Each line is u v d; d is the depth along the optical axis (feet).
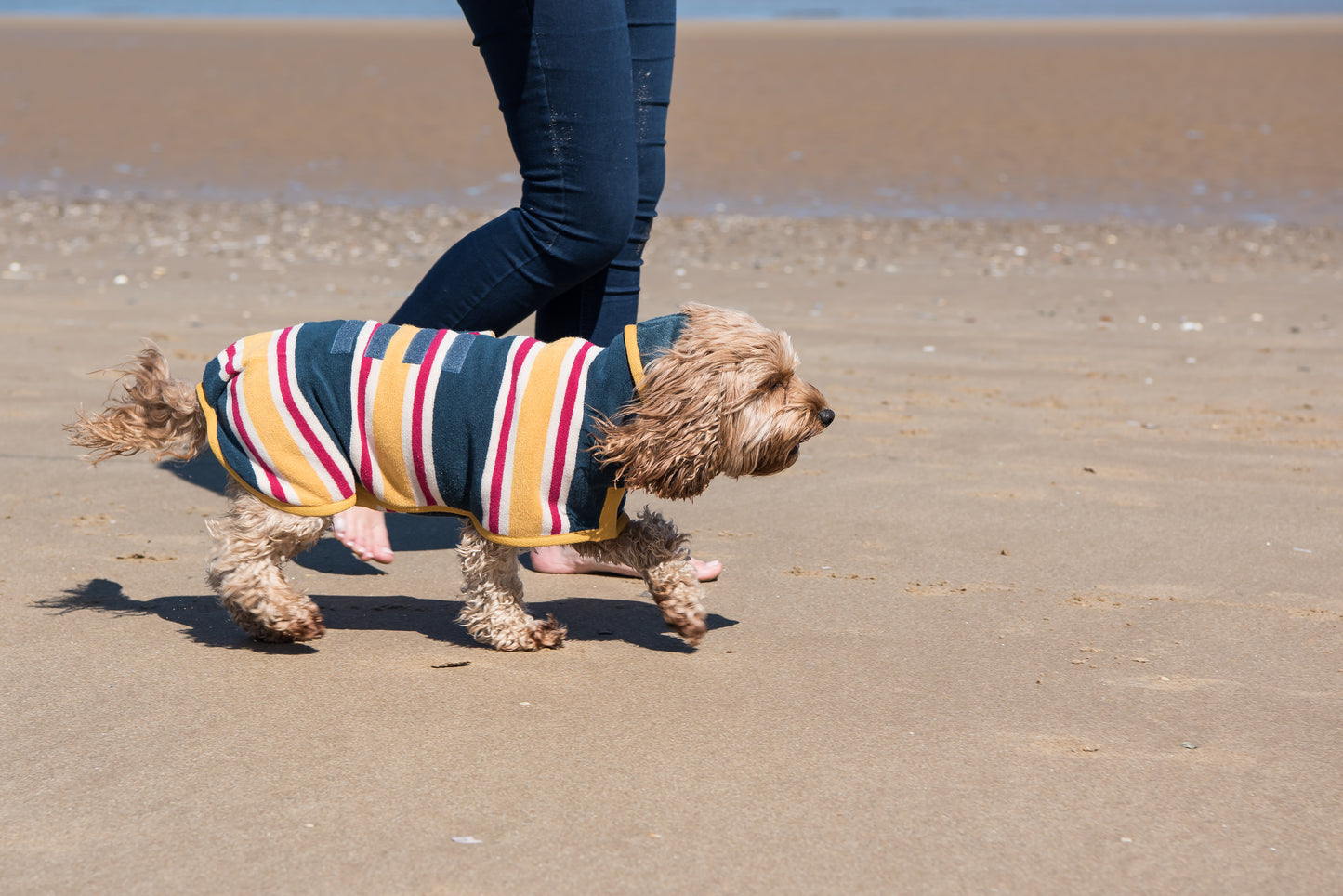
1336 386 21.98
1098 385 22.09
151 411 11.85
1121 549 14.37
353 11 184.75
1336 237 38.63
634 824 8.46
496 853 8.08
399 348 11.19
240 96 70.95
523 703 10.43
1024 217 42.45
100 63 87.45
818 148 55.83
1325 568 13.76
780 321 27.22
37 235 37.55
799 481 16.94
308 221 40.96
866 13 178.91
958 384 22.12
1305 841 8.38
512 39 12.53
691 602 11.43
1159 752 9.62
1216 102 65.92
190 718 10.00
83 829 8.29
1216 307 29.07
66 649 11.35
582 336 14.28
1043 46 102.42
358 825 8.38
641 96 13.80
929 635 11.99
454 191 47.29
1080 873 7.99
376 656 11.45
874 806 8.76
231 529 11.42
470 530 11.47
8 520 14.87
